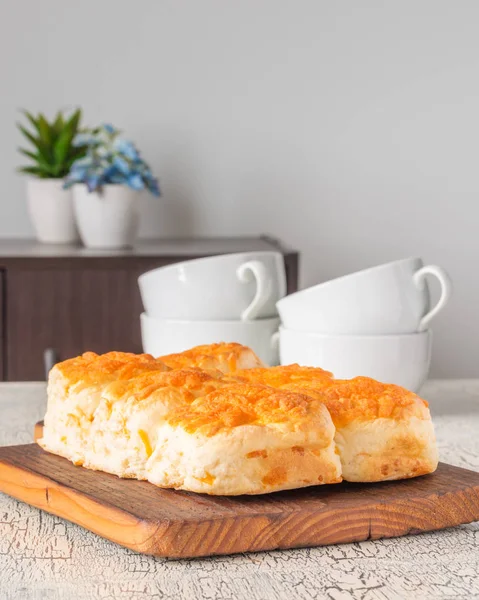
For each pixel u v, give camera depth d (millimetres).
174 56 2930
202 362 807
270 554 567
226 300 1142
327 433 617
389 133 2973
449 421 1010
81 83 2934
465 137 2977
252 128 2959
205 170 2965
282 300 1093
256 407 617
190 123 2949
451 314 3014
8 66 2918
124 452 644
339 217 2992
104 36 2918
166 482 613
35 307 2311
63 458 712
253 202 2982
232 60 2939
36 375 2326
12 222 2959
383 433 649
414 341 1060
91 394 694
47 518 645
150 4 2912
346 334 1053
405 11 2939
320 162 2977
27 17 2906
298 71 2947
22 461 703
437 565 548
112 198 2490
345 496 612
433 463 669
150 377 665
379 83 2957
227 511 570
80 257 2299
